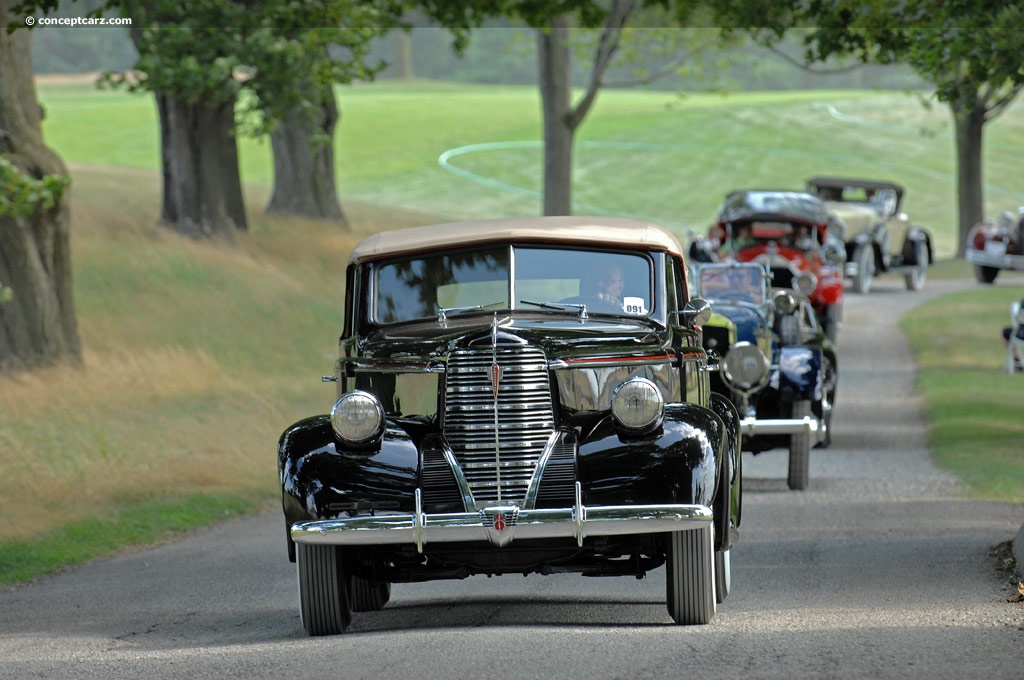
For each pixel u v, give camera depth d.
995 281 117.12
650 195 182.50
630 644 19.95
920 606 22.73
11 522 38.00
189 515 40.88
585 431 23.03
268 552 34.22
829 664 18.20
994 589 24.16
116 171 149.50
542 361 23.05
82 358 62.62
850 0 47.62
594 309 25.56
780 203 75.12
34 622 26.23
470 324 25.14
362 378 24.25
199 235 93.06
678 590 22.08
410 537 21.50
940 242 160.75
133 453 48.81
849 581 26.05
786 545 31.36
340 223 115.06
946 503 37.66
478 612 24.84
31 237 60.84
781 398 42.28
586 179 193.12
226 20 78.06
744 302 46.12
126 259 83.06
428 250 26.05
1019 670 17.48
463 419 22.86
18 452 46.50
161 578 31.08
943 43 44.62
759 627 21.36
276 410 59.88
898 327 89.31
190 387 62.44
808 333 47.75
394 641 20.88
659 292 25.73
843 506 37.84
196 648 21.64
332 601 22.61
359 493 22.23
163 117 94.06
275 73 78.06
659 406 22.28
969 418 56.19
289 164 114.19
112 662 20.66
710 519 21.31
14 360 60.16
